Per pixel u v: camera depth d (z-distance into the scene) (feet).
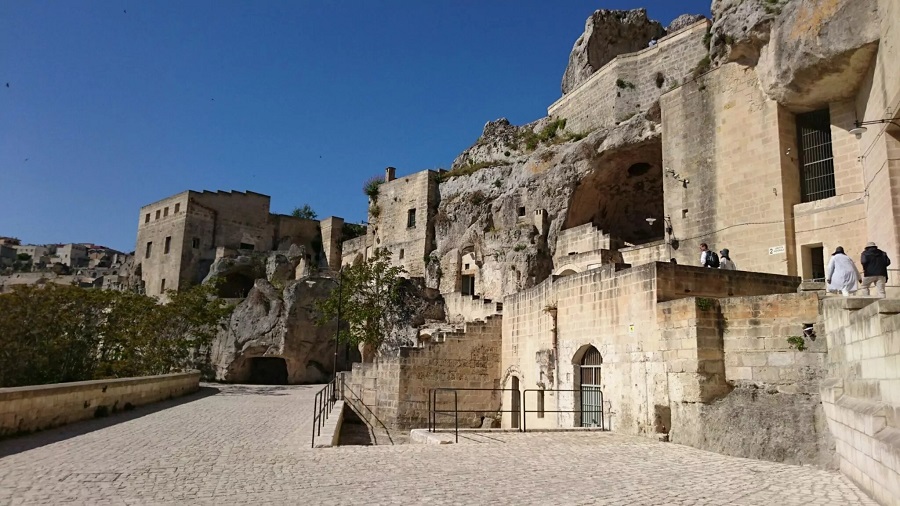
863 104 74.02
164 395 97.71
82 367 112.06
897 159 65.62
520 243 135.74
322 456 46.14
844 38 69.41
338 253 251.60
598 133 126.82
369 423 96.17
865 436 31.53
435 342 94.22
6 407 51.88
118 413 76.54
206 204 243.81
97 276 323.16
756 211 85.71
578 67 168.96
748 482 35.58
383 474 38.42
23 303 106.42
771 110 85.20
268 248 254.47
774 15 80.38
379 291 148.25
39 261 413.18
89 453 45.34
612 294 65.21
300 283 167.63
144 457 44.21
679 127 98.84
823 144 83.10
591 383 69.87
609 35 168.55
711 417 49.34
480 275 148.87
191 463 42.04
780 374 47.14
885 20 64.08
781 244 82.17
